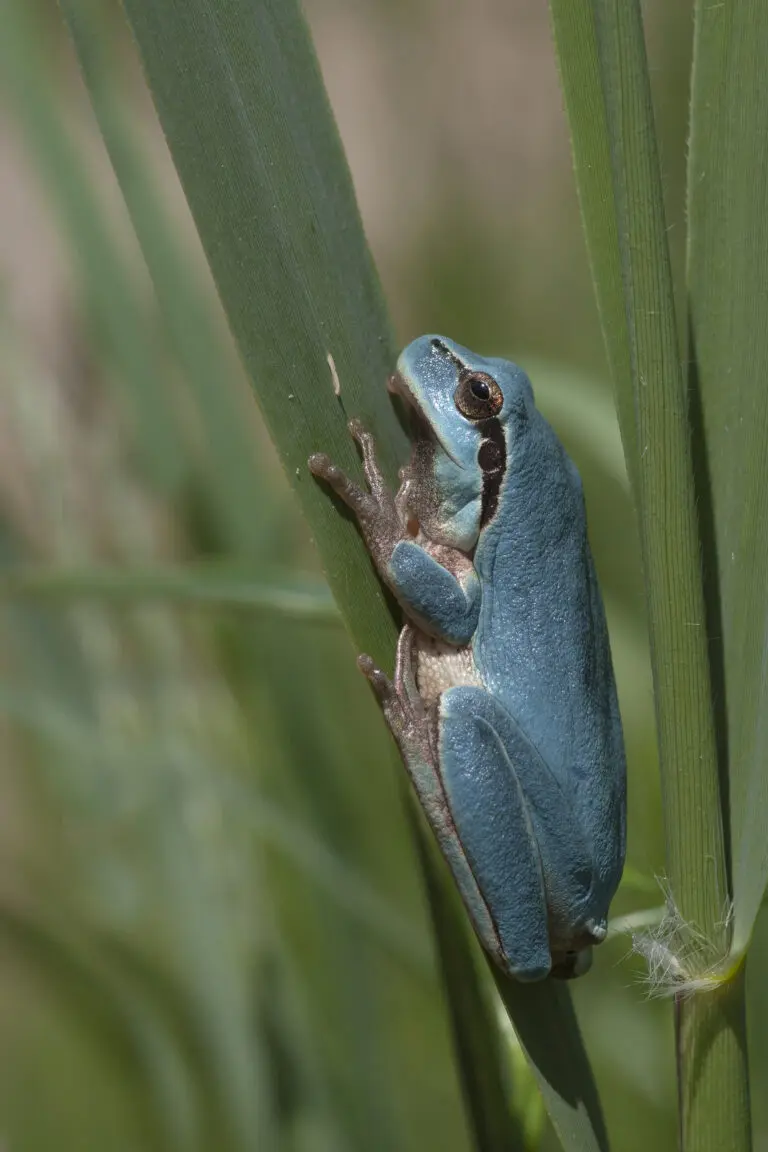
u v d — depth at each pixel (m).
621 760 0.32
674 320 0.30
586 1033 0.36
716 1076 0.30
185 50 0.30
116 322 0.36
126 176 0.34
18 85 0.36
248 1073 0.35
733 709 0.30
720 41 0.30
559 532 0.32
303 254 0.31
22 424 0.36
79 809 0.36
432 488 0.32
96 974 0.35
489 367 0.32
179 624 0.36
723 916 0.30
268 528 0.35
